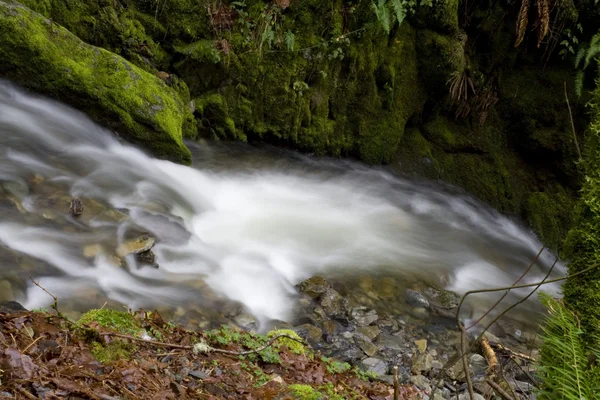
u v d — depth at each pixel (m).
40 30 6.23
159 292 4.48
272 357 3.93
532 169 10.60
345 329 5.08
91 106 6.35
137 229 5.02
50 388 2.45
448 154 10.22
